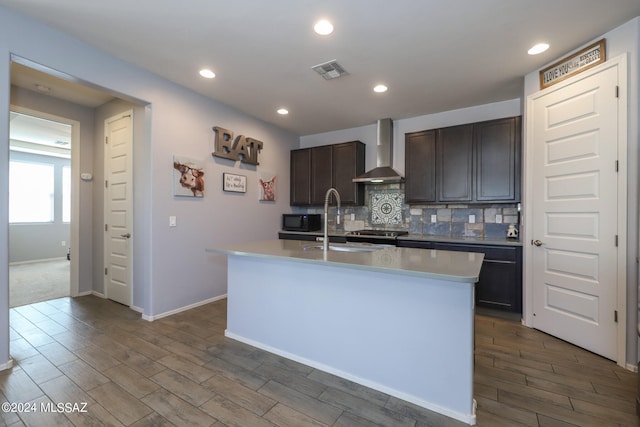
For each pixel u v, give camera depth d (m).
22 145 5.87
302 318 2.24
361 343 1.98
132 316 3.16
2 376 2.01
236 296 2.63
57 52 2.27
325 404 1.76
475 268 1.64
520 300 3.06
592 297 2.36
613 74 2.20
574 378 2.02
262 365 2.20
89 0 1.93
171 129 3.17
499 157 3.42
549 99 2.66
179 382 1.97
